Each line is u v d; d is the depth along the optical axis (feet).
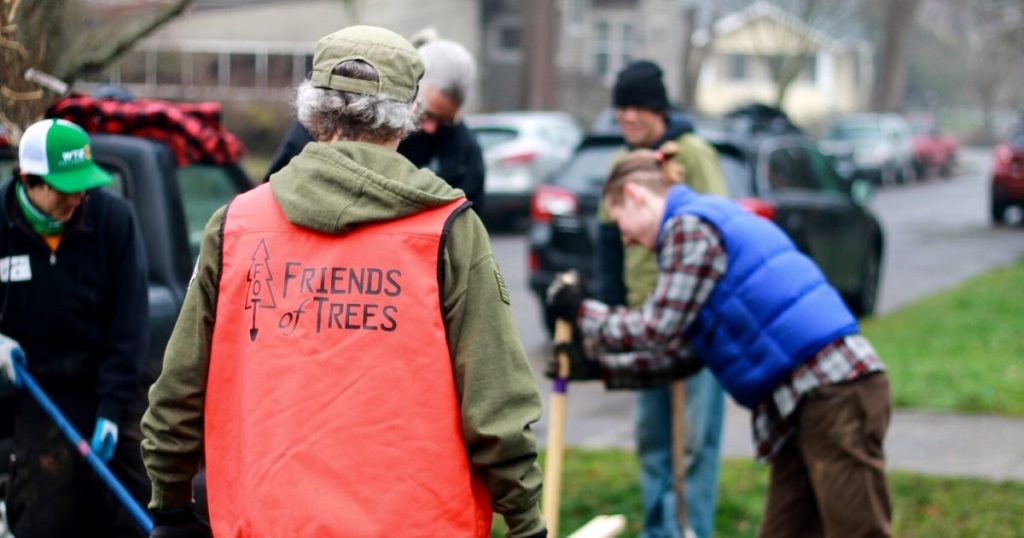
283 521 8.54
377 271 8.81
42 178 13.26
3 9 14.42
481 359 8.84
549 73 111.86
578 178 35.58
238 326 9.00
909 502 20.40
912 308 43.32
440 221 8.94
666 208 14.30
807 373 13.48
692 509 17.51
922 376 30.78
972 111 256.11
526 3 111.34
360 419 8.64
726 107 211.82
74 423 14.11
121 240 14.01
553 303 14.85
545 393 31.35
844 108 219.41
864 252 42.09
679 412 16.90
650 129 18.07
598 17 155.12
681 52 157.17
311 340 8.74
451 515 8.75
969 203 100.17
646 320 14.05
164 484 9.41
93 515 14.43
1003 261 60.13
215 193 19.31
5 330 13.91
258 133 94.58
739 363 13.76
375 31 9.33
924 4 206.90
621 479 22.09
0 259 13.74
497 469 8.92
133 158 16.61
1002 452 24.06
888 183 123.44
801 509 14.32
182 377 9.16
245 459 8.75
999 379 30.40
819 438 13.46
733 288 13.73
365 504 8.55
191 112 18.17
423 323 8.77
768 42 135.54
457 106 15.35
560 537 18.93
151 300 15.84
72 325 13.91
